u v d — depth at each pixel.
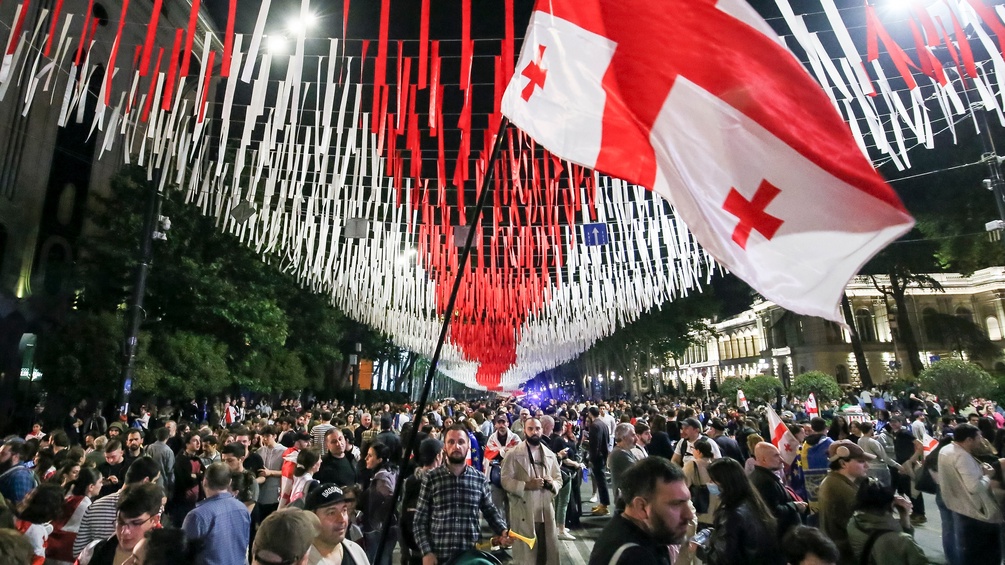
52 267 20.89
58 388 15.56
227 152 16.95
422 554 4.76
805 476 7.12
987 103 5.72
